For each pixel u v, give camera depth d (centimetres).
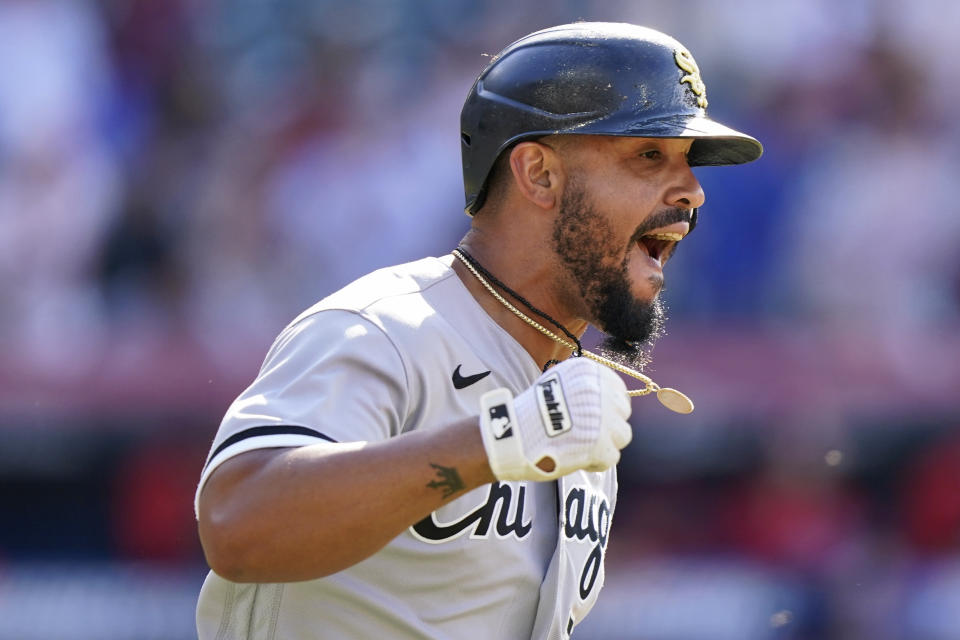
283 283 2570
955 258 2538
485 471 697
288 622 835
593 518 938
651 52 872
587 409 690
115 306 2545
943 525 2209
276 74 2825
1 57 2734
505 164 888
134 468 2266
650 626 2195
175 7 2859
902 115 2706
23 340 2469
